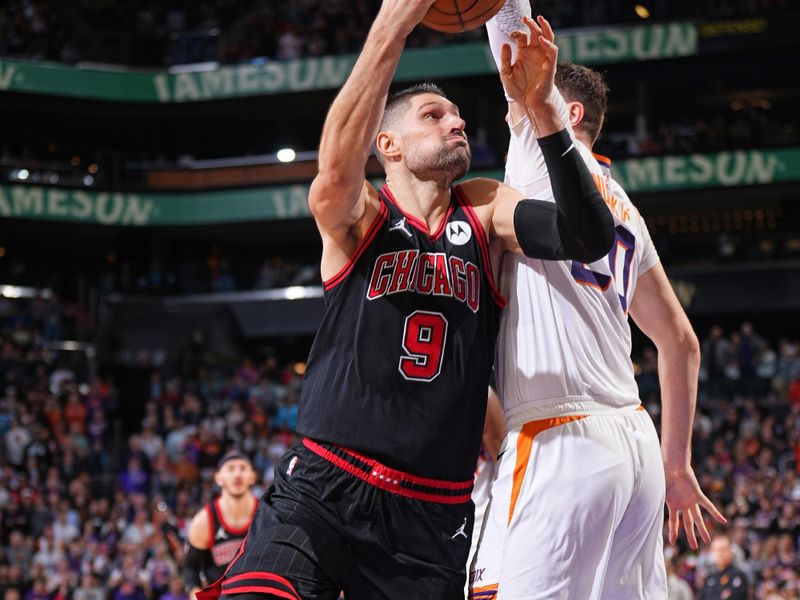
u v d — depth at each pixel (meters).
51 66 28.75
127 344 27.78
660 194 25.94
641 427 3.95
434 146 3.71
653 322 4.37
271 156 30.80
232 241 31.91
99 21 30.31
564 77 4.18
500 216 3.78
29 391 22.50
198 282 28.70
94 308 28.75
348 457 3.57
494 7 3.71
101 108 29.34
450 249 3.72
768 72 26.83
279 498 3.64
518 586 3.70
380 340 3.59
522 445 3.80
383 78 3.39
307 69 28.20
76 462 19.89
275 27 29.42
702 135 26.00
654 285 4.30
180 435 20.20
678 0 26.38
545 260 3.81
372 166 27.78
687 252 29.09
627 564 3.99
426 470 3.59
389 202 3.76
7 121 31.08
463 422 3.67
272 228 29.64
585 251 3.51
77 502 18.09
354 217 3.57
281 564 3.45
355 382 3.59
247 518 7.88
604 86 4.27
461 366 3.66
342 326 3.64
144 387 25.83
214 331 28.19
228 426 21.02
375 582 3.58
